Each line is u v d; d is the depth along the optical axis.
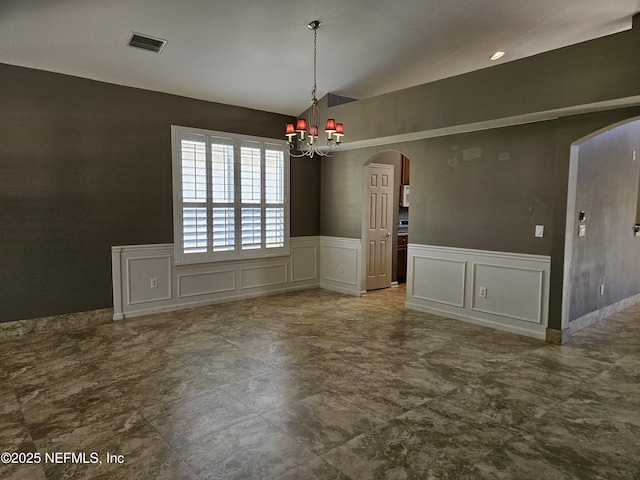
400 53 4.64
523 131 4.21
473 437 2.39
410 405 2.77
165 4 3.47
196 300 5.38
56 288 4.32
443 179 4.95
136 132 4.74
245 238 5.74
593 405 2.79
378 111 4.98
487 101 4.00
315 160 6.55
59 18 3.48
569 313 4.26
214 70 4.64
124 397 2.85
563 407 2.76
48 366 3.38
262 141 5.80
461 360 3.58
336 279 6.50
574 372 3.34
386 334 4.29
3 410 2.66
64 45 3.86
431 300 5.15
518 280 4.32
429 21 4.02
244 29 3.95
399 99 4.75
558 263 4.00
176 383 3.08
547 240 4.09
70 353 3.67
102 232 4.57
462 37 4.35
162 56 4.24
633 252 5.58
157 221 4.95
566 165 3.90
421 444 2.31
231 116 5.50
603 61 3.26
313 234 6.63
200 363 3.46
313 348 3.86
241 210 5.66
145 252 4.89
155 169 4.89
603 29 4.24
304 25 3.99
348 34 4.19
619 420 2.60
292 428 2.47
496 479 2.03
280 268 6.23
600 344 4.02
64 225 4.33
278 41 4.21
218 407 2.72
